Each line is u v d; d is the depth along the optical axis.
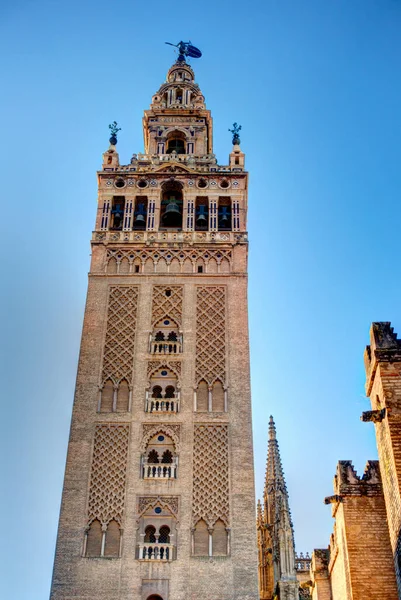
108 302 60.34
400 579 38.19
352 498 45.94
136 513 50.38
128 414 54.53
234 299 60.75
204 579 47.81
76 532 49.44
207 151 79.00
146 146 78.19
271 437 67.00
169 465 52.19
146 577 47.88
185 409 54.81
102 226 64.94
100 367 56.84
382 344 41.09
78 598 47.03
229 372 56.75
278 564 57.12
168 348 58.03
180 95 80.06
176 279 61.81
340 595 50.75
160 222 67.38
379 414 40.53
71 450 52.78
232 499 50.91
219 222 66.62
